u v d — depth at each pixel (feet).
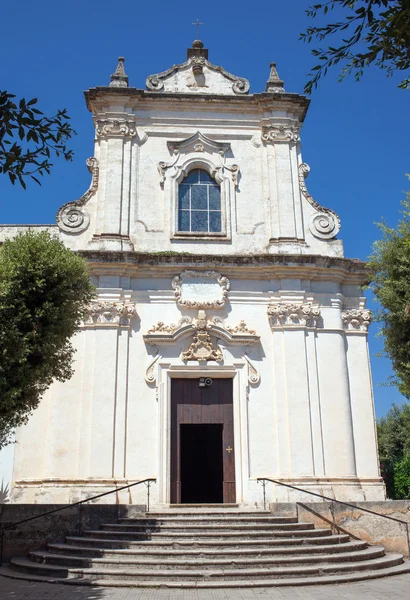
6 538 45.57
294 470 55.26
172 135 66.69
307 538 43.27
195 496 74.02
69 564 40.11
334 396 58.80
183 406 58.18
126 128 65.67
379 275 45.50
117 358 57.47
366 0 19.08
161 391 57.26
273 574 37.96
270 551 40.68
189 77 69.10
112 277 59.62
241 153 66.64
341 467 56.54
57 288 41.06
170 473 55.77
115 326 58.08
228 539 42.75
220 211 64.95
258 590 35.32
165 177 64.69
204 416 58.08
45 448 55.06
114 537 43.91
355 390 59.82
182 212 64.75
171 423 57.47
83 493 52.54
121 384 56.90
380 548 45.50
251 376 58.34
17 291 39.19
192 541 41.78
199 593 34.35
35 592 34.27
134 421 56.29
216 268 61.11
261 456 56.29
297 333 59.52
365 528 47.67
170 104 67.41
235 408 57.72
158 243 62.44
